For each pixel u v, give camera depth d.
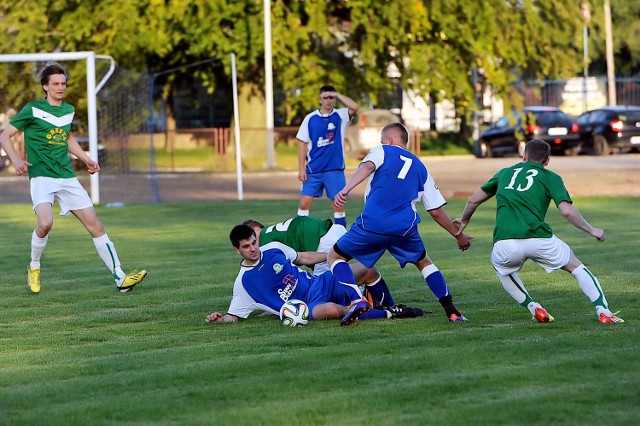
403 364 13.64
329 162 29.34
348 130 72.69
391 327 16.75
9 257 27.62
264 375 13.29
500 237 16.52
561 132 75.94
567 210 16.08
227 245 29.42
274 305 17.69
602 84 102.69
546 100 98.44
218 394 12.34
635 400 11.63
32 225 36.66
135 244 30.02
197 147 71.94
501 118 79.75
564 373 12.97
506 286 16.89
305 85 69.00
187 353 14.95
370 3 68.06
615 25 110.81
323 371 13.39
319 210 40.09
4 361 14.81
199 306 19.62
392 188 16.70
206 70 73.69
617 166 62.56
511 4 73.56
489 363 13.62
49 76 21.19
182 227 34.91
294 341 15.69
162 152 72.19
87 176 57.78
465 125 90.31
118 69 51.06
